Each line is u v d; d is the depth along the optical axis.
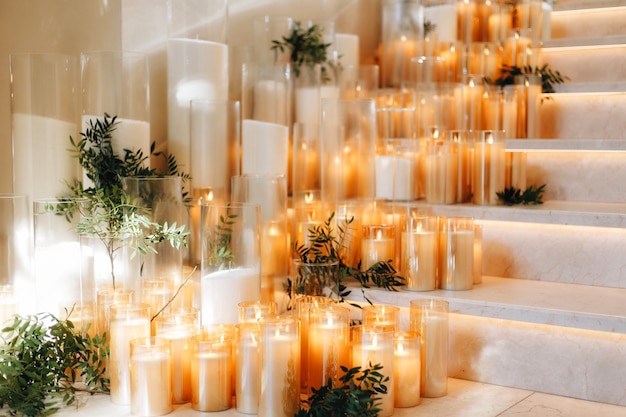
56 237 2.23
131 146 2.49
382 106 3.08
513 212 2.53
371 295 2.38
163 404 1.98
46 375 2.05
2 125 2.69
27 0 2.71
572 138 2.98
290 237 2.79
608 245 2.43
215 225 2.22
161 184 2.28
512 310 2.18
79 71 2.62
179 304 2.31
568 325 2.10
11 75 2.44
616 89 2.83
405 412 2.00
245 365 1.99
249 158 2.79
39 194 2.44
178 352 2.06
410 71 3.17
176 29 2.68
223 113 2.66
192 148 2.66
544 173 2.85
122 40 2.62
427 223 2.36
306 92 3.02
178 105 2.70
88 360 2.12
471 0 3.40
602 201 2.76
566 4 3.34
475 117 2.91
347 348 2.07
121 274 2.29
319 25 3.07
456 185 2.71
